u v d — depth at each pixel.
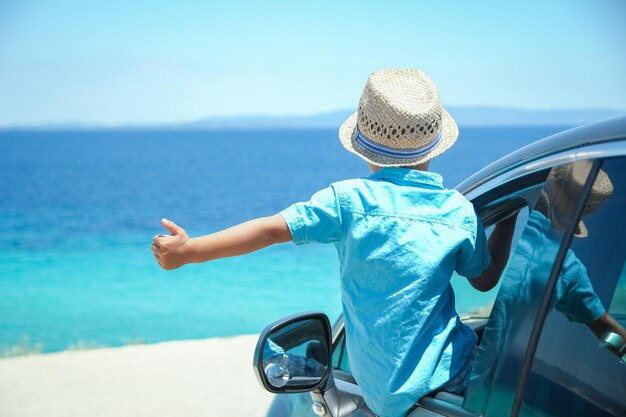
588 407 1.63
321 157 157.88
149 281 25.61
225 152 183.12
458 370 1.92
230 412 6.61
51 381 7.75
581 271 1.62
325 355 2.25
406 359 1.89
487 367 1.77
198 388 7.34
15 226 48.94
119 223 50.97
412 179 1.97
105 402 7.00
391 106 1.94
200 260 1.92
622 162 1.57
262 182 96.88
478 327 2.09
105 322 18.08
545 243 1.70
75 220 52.81
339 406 2.24
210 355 8.66
